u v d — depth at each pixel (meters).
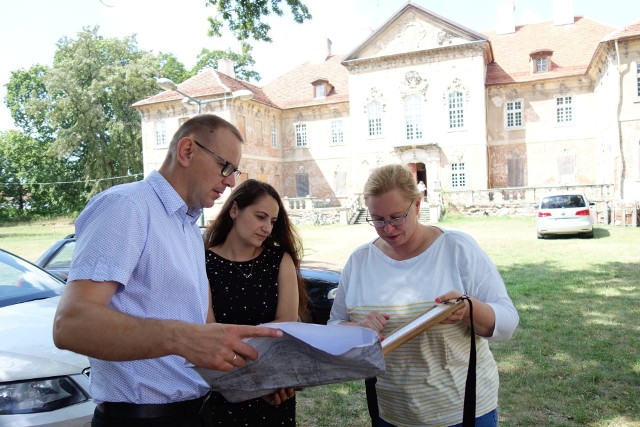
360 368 1.66
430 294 2.23
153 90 44.69
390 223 2.21
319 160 40.25
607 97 28.84
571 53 34.59
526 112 34.16
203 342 1.59
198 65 49.47
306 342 1.65
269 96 42.19
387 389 2.33
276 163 40.53
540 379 4.86
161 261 1.93
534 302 8.12
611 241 15.79
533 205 28.36
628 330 6.33
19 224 49.78
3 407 2.91
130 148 44.69
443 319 1.95
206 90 36.16
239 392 1.80
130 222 1.83
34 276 4.44
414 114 34.66
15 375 3.00
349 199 33.78
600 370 5.00
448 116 33.78
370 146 35.69
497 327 2.09
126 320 1.59
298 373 1.74
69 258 6.93
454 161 33.72
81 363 3.22
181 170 2.11
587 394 4.47
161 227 1.96
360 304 2.37
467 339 2.27
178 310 1.99
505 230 21.27
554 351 5.61
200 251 2.23
